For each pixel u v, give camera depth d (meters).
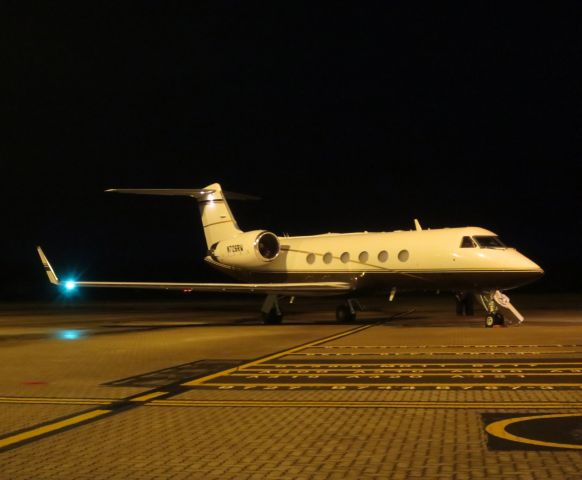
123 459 7.60
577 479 6.59
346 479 6.75
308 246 32.25
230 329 27.38
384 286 30.02
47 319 36.62
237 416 9.85
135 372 14.55
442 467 7.09
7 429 9.15
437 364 15.24
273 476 6.90
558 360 15.61
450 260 27.67
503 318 26.80
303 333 24.61
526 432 8.54
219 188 34.69
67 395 11.74
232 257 33.41
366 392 11.66
